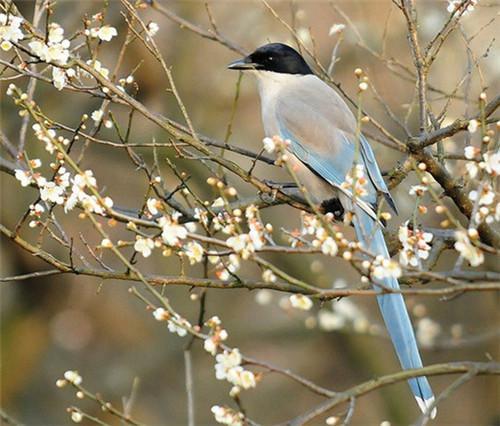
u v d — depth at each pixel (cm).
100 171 1723
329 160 991
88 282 1748
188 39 1588
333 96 1059
